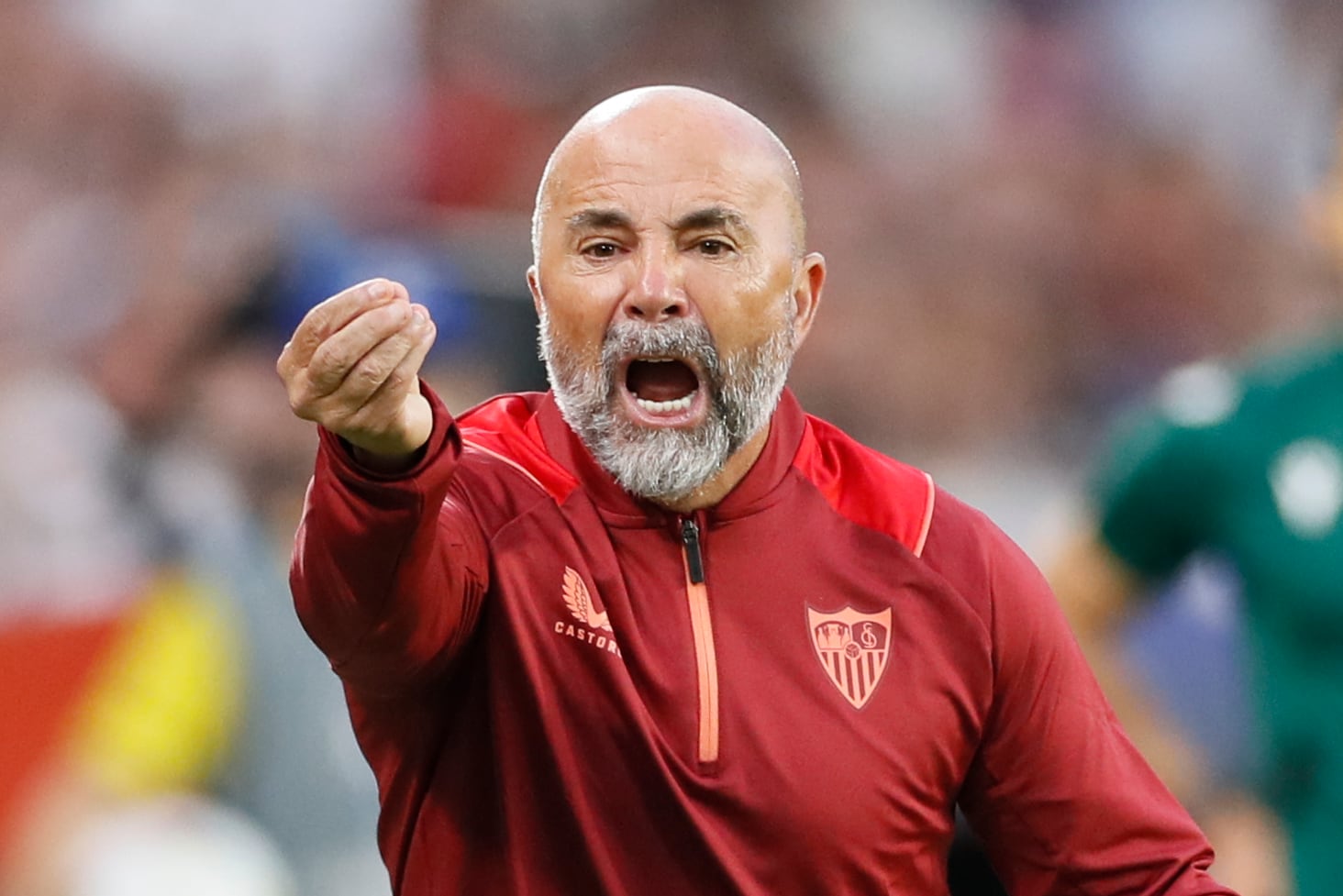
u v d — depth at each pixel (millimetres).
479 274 18938
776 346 9578
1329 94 16562
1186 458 15625
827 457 10125
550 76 40250
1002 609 9688
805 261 10023
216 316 17844
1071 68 42344
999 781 9828
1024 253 38469
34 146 34906
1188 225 39688
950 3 42188
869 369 35656
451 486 9547
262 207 19172
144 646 14820
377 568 8406
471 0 40000
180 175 35406
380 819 9711
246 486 17203
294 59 38219
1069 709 9805
